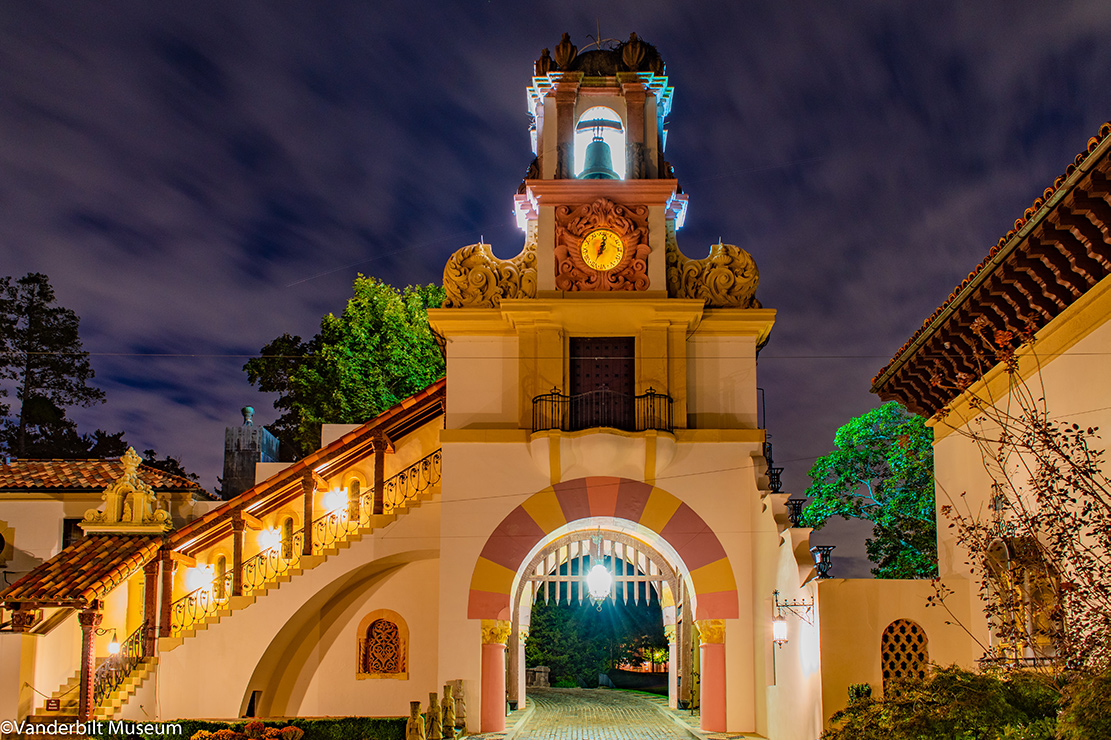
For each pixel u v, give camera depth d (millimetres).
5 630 19859
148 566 21328
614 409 20234
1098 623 10492
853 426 27703
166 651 20703
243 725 18719
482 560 19766
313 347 39438
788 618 17344
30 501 25391
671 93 22094
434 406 22781
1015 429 13859
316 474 22750
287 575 20906
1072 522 11406
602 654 42125
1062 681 10500
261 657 20641
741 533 19891
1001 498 13742
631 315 20297
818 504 27734
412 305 35312
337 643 22000
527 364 20297
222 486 29156
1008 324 14039
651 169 21188
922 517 26031
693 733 19844
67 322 41438
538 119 22578
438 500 21203
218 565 23344
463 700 19250
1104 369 11719
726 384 20531
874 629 15523
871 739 11062
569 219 20781
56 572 20125
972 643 15453
